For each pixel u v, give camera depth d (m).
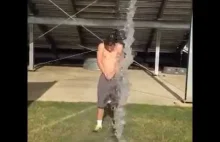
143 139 4.75
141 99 7.54
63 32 12.28
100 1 10.27
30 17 10.91
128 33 10.02
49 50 14.33
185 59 13.41
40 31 12.06
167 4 10.20
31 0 10.31
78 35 12.41
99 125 5.08
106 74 5.18
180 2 10.07
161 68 13.73
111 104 5.63
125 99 5.82
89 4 10.44
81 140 4.66
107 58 5.23
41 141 4.55
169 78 11.15
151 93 8.35
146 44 12.96
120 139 4.71
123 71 5.70
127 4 10.33
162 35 12.18
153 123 5.54
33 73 11.30
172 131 5.13
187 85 7.22
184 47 13.13
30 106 6.43
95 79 10.20
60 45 13.48
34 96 7.43
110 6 10.52
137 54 14.21
